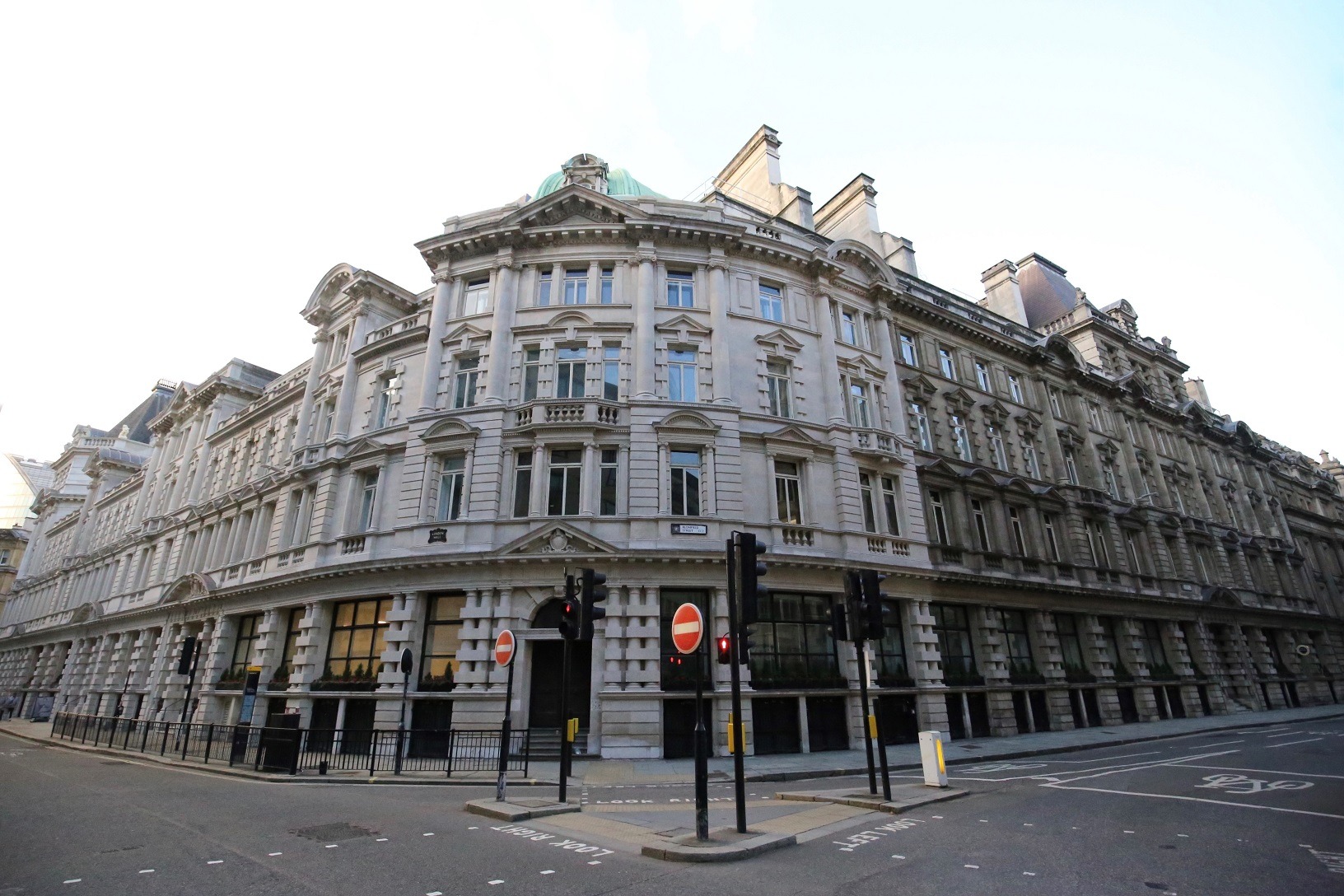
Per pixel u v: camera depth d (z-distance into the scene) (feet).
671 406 78.59
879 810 37.11
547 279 87.97
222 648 101.14
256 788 48.67
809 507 81.35
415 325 93.66
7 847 29.40
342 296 106.32
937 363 107.76
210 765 61.31
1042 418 120.47
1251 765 54.85
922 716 79.92
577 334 82.64
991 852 27.37
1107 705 102.73
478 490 76.43
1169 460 145.18
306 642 83.25
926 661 82.43
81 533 190.90
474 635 70.74
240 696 91.40
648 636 68.80
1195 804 37.83
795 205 109.40
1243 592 143.02
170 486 147.33
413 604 74.49
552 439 76.33
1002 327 125.80
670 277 87.76
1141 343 158.40
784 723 71.56
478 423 79.25
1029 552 104.58
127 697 121.90
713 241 87.76
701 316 84.89
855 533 81.51
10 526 335.06
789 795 42.96
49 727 120.57
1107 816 34.76
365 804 41.65
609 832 32.53
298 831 32.89
